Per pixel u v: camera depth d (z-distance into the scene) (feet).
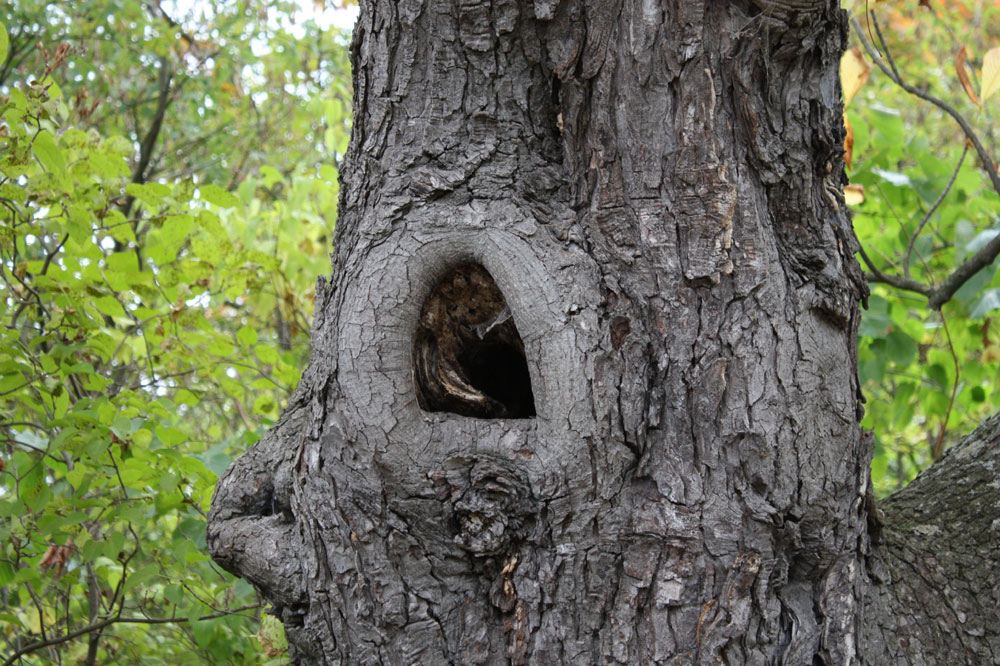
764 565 5.01
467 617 5.09
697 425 5.03
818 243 5.42
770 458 5.02
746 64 5.07
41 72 16.53
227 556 5.85
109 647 10.71
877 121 11.96
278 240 11.87
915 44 21.93
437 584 5.11
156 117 19.38
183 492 8.52
